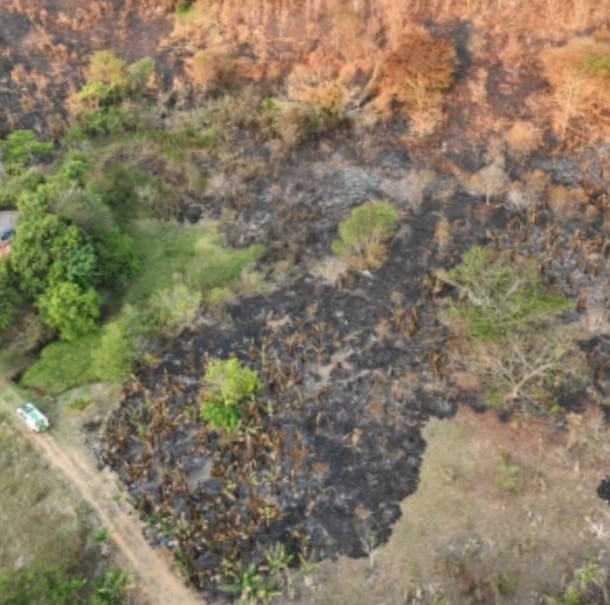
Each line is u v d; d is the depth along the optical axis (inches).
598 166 1763.0
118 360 1417.3
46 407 1407.5
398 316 1488.7
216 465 1275.8
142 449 1325.0
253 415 1333.7
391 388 1384.1
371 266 1604.3
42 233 1507.1
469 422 1326.3
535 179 1737.2
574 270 1565.0
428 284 1539.1
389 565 1152.2
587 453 1266.0
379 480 1256.8
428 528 1192.2
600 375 1373.0
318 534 1192.8
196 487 1266.0
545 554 1150.3
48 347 1499.8
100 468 1305.4
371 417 1343.5
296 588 1133.1
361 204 1747.0
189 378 1423.5
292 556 1164.5
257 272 1626.5
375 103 1942.7
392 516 1210.0
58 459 1322.6
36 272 1503.4
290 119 1905.8
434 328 1473.9
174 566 1165.1
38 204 1574.8
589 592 1095.6
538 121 1857.8
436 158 1831.9
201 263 1657.2
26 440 1354.6
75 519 1232.8
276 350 1461.6
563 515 1192.2
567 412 1325.0
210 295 1563.7
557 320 1466.5
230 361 1350.9
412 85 1918.1
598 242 1589.6
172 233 1740.9
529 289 1498.5
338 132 1921.8
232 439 1310.3
